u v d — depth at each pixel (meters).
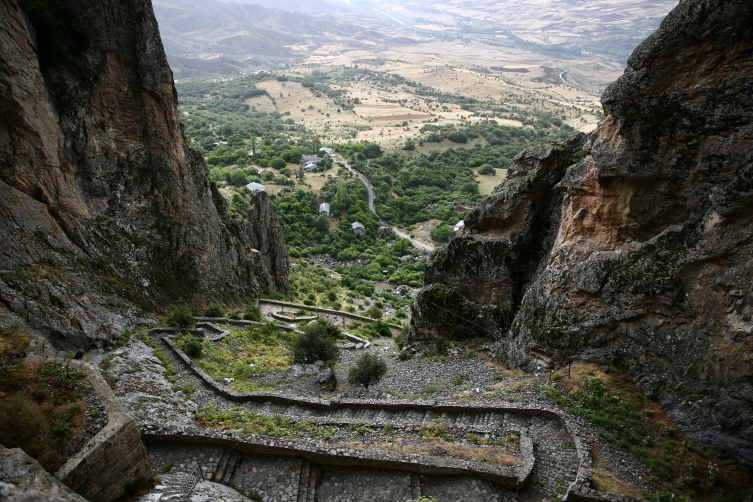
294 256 95.75
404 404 21.72
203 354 28.33
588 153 24.11
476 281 33.12
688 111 19.03
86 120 29.98
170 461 15.45
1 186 23.97
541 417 19.58
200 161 40.47
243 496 14.52
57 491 10.37
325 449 16.31
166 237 35.97
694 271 19.09
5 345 15.73
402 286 85.69
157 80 33.03
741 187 17.12
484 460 16.64
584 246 23.73
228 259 44.62
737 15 16.98
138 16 31.52
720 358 17.78
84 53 29.66
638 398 20.28
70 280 25.06
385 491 15.42
